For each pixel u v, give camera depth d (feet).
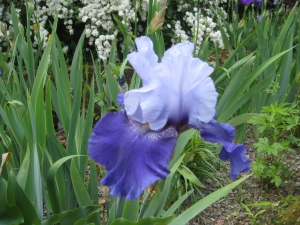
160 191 1.34
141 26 3.37
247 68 1.91
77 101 1.28
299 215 1.56
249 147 2.32
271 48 2.60
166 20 3.43
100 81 1.68
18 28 1.79
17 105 1.49
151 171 0.81
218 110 1.95
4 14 3.34
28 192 1.02
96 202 1.30
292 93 2.34
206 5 3.58
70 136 1.29
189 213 1.06
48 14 3.22
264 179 1.95
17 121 1.28
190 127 0.93
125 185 0.80
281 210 1.66
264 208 1.61
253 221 1.60
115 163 0.84
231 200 1.86
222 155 0.95
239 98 1.95
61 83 1.58
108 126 0.89
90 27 3.19
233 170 0.91
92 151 0.85
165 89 0.88
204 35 3.23
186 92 0.90
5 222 0.92
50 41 1.42
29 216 0.94
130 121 0.92
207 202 1.05
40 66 1.38
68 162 1.25
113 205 1.18
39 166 1.03
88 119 1.30
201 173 1.89
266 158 1.95
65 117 1.35
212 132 0.94
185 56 0.88
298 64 2.45
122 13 2.91
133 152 0.85
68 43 3.55
